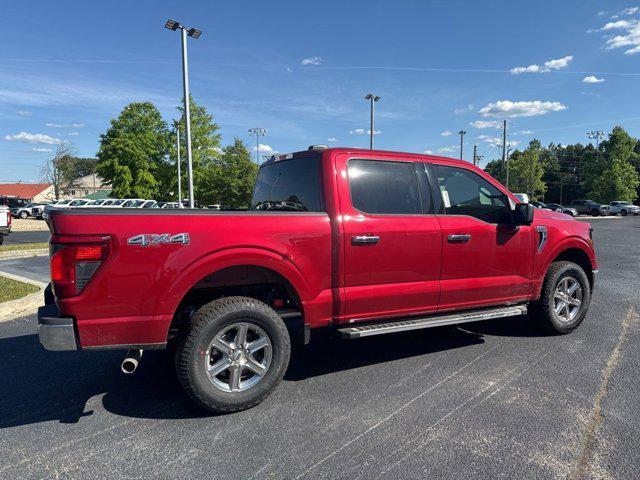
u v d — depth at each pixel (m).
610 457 2.81
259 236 3.52
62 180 68.62
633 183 67.56
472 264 4.52
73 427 3.29
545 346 4.92
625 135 67.38
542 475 2.64
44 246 15.55
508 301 4.84
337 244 3.84
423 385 3.92
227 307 3.38
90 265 3.08
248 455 2.88
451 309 4.49
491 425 3.21
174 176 44.81
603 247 15.56
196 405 3.60
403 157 4.32
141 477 2.67
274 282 3.88
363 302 3.99
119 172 45.62
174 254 3.25
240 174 49.62
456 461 2.78
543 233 5.00
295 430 3.19
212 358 3.51
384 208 4.12
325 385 3.96
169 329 3.50
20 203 52.72
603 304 6.86
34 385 4.05
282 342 3.58
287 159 4.46
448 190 4.54
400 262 4.12
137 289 3.17
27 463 2.83
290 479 2.63
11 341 5.30
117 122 46.78
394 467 2.73
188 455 2.90
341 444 3.00
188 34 20.48
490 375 4.12
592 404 3.52
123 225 3.13
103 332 3.13
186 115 20.88
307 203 4.07
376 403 3.59
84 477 2.68
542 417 3.32
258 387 3.51
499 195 4.82
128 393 3.87
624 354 4.65
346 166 4.02
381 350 4.87
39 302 6.91
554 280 5.12
